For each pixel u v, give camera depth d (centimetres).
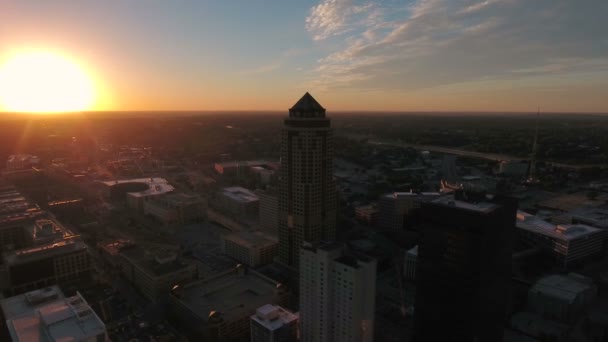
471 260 18000
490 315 19825
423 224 19538
